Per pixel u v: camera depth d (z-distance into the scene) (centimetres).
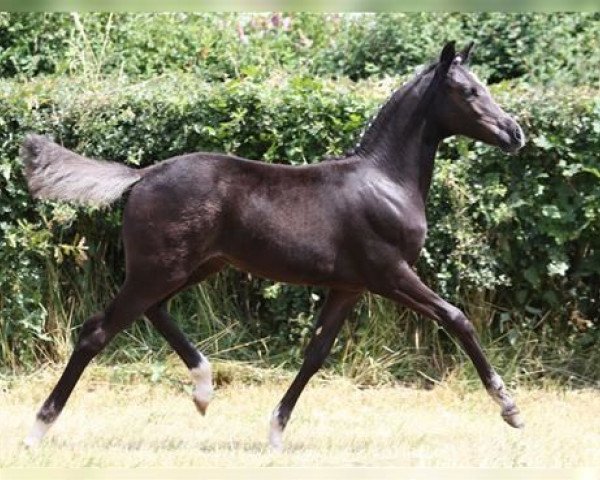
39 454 733
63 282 1045
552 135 1006
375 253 781
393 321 1045
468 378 1031
